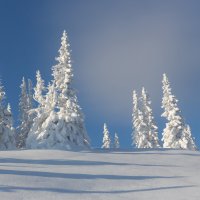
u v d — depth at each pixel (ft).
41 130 136.36
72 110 136.26
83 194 46.73
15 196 43.50
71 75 140.46
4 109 153.48
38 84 188.44
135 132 206.69
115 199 44.83
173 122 177.06
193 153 98.32
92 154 88.53
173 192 49.06
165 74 185.16
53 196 44.65
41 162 72.54
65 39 144.36
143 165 72.33
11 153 87.97
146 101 209.56
